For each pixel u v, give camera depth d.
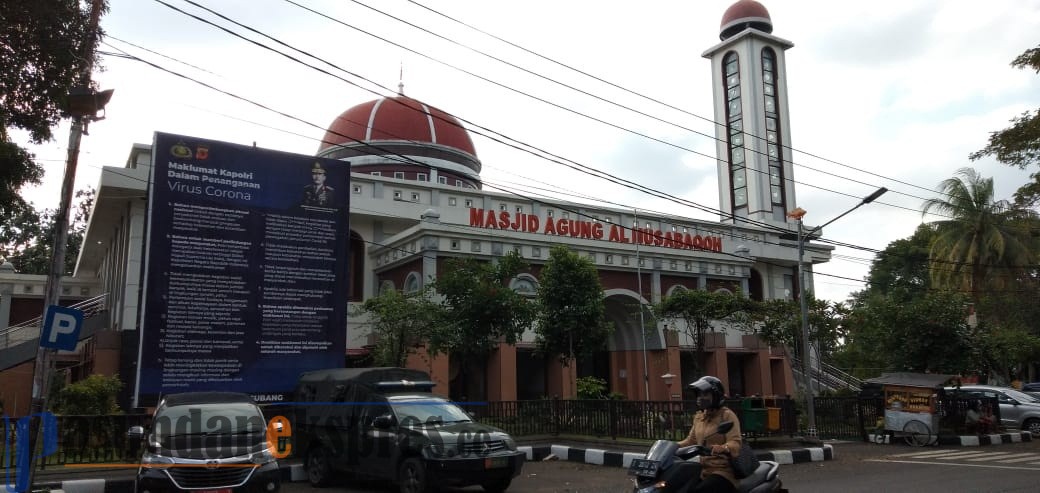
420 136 36.12
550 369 29.91
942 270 35.56
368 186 30.31
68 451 13.23
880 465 15.22
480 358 26.19
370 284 30.11
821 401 22.19
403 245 28.30
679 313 27.66
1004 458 16.42
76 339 9.66
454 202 31.66
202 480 10.02
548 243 29.38
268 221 17.14
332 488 13.00
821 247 41.59
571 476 13.99
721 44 54.22
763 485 7.12
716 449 6.86
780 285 39.69
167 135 16.22
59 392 19.83
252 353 16.47
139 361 15.18
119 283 27.84
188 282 15.98
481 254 27.69
